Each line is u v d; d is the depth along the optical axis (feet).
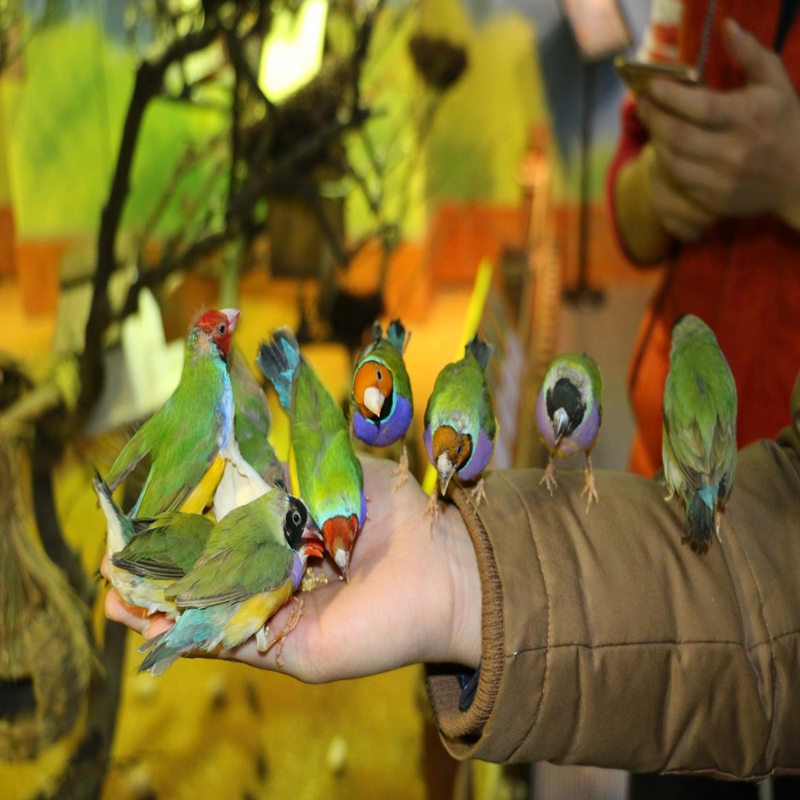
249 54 8.29
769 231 6.53
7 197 17.63
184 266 7.59
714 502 4.08
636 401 8.21
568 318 22.59
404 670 12.82
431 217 22.34
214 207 8.09
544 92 25.17
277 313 19.79
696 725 4.03
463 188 25.04
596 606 4.00
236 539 3.81
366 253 19.07
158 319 8.95
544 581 4.01
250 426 4.83
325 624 3.95
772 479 4.56
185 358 4.59
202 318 4.65
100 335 7.09
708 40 6.34
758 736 4.05
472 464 4.12
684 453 4.14
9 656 6.10
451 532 4.46
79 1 13.14
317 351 18.95
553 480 4.51
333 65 8.72
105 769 7.15
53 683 6.20
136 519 4.18
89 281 8.63
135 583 3.90
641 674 3.98
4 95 17.04
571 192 25.23
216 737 11.30
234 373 4.92
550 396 4.16
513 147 25.43
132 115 6.59
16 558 6.18
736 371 6.79
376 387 4.25
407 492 4.72
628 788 7.50
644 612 4.02
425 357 19.81
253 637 3.94
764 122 6.09
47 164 17.51
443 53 11.82
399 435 4.39
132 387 8.50
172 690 12.06
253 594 3.70
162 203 8.05
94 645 7.03
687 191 6.67
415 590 4.09
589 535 4.22
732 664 4.01
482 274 12.40
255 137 8.42
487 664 3.90
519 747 3.98
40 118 17.30
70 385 7.77
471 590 4.22
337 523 4.03
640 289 25.09
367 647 3.94
